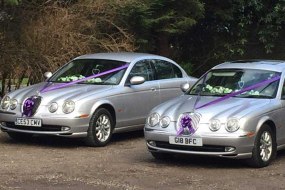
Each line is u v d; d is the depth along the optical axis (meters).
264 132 7.62
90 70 10.11
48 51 12.83
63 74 10.29
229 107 7.60
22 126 9.09
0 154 8.45
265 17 17.81
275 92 8.15
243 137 7.24
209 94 8.40
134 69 10.13
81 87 9.52
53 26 12.82
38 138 10.04
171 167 7.64
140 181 6.75
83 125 8.91
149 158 8.32
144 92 10.12
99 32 13.83
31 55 12.77
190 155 7.84
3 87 13.22
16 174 7.04
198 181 6.79
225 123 7.30
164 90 10.62
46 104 8.93
